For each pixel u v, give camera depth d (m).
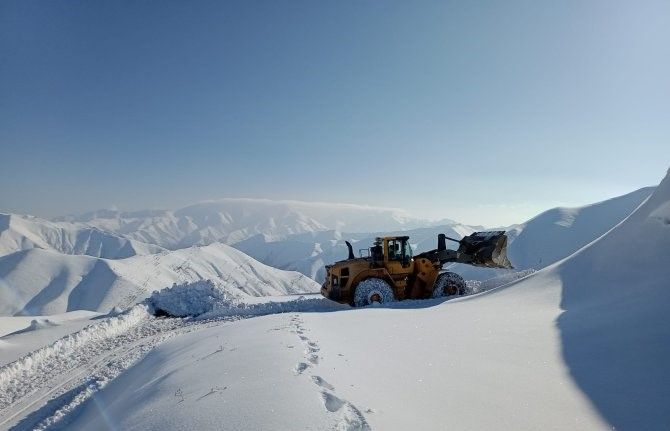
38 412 6.07
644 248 7.46
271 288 166.38
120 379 6.79
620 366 4.12
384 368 4.46
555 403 3.52
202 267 163.38
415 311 8.95
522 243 75.00
